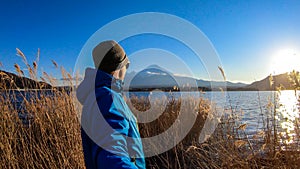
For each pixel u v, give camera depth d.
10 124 3.56
